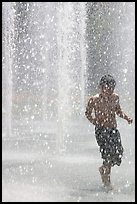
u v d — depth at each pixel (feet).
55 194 34.01
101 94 36.70
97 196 33.63
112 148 36.32
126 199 32.91
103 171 36.42
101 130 36.47
